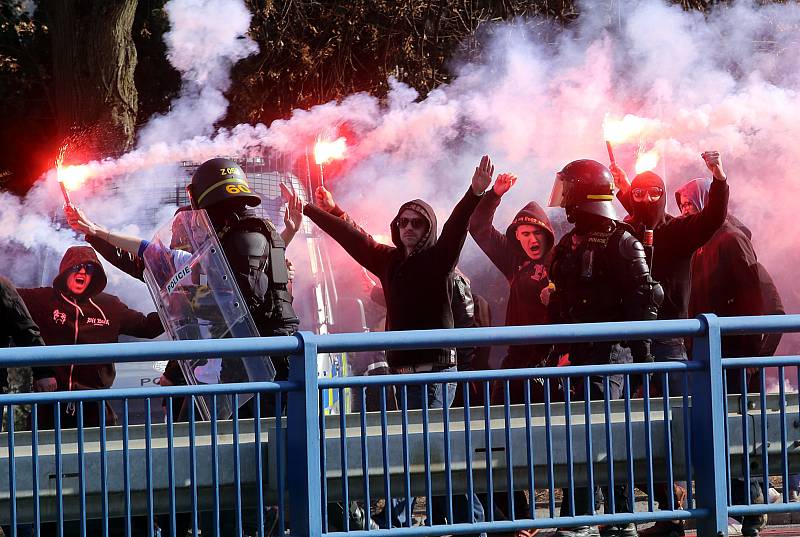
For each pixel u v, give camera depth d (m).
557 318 17.52
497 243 22.50
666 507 18.05
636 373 13.63
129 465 12.75
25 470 12.84
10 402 12.14
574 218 17.22
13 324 17.69
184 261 17.12
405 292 18.80
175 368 18.72
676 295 19.31
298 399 12.82
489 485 13.20
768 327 13.75
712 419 13.61
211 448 12.89
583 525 13.39
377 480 13.61
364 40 44.06
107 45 36.75
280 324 17.11
